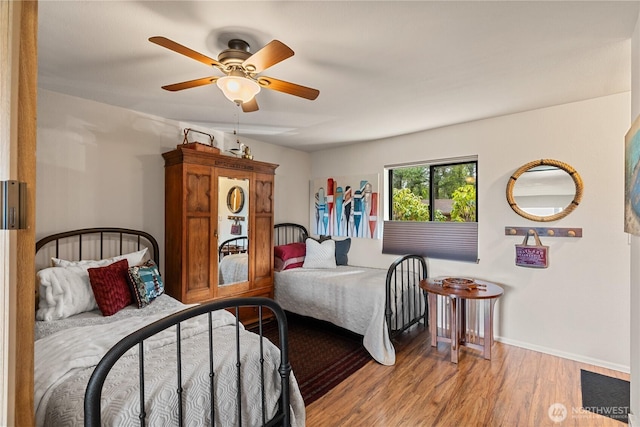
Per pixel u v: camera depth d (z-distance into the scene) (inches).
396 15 58.7
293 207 181.6
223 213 124.3
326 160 183.6
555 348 108.9
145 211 118.6
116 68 81.2
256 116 121.4
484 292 102.4
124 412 43.0
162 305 93.2
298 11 57.6
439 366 101.7
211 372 51.2
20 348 27.2
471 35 65.2
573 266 105.7
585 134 103.1
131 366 52.6
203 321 72.5
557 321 108.7
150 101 106.0
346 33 64.7
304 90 73.6
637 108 60.1
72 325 76.5
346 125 133.0
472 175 136.7
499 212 120.6
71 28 63.1
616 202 98.3
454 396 85.1
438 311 137.5
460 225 132.4
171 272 117.0
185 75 85.3
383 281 124.9
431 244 141.2
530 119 113.6
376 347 106.3
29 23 28.1
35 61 28.5
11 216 26.5
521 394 85.7
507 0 54.2
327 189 182.2
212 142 133.3
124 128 113.3
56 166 98.2
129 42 68.6
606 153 99.8
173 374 50.7
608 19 59.4
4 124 26.2
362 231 165.6
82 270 89.4
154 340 60.9
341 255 165.8
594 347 102.0
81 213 103.1
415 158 145.3
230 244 126.9
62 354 54.8
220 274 123.3
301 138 157.1
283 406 62.4
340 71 82.1
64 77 86.7
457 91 95.5
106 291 85.7
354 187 169.5
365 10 57.2
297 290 142.0
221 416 53.6
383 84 90.4
